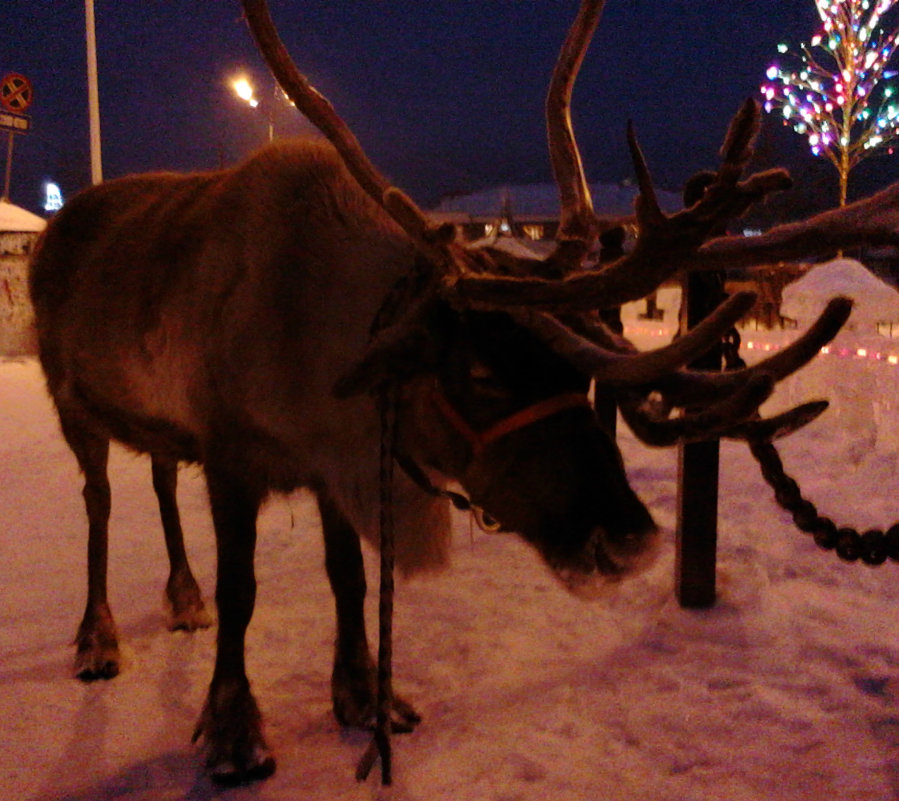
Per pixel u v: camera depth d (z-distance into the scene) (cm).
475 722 309
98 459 386
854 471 588
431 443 255
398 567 290
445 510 295
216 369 296
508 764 283
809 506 290
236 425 299
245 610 305
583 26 285
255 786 279
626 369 211
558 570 228
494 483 234
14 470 679
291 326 283
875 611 381
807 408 226
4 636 386
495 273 252
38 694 337
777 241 228
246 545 306
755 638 359
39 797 274
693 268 238
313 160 305
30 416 896
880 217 217
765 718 303
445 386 239
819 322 213
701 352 199
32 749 300
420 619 395
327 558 322
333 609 414
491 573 450
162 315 320
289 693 337
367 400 269
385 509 248
